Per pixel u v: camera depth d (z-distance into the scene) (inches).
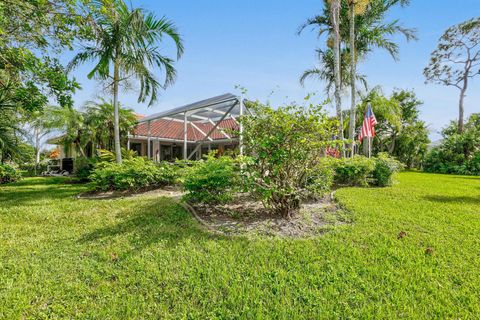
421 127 1052.5
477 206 254.7
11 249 147.6
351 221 196.9
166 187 341.1
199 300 101.6
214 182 207.8
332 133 197.3
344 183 388.2
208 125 804.0
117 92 399.9
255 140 185.5
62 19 234.1
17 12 212.8
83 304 99.0
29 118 477.4
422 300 101.0
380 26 573.0
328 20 560.1
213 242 153.2
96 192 329.4
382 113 790.5
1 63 225.3
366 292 105.9
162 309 96.1
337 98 483.5
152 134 699.4
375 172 394.6
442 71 1088.8
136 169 315.6
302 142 183.0
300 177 201.0
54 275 119.1
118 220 200.4
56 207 246.4
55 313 94.2
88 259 134.7
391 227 181.2
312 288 108.6
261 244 149.6
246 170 192.4
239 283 112.0
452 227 183.5
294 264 127.9
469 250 144.6
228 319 90.9
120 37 350.9
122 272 121.0
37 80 226.1
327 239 157.5
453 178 589.0
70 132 593.6
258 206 233.5
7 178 489.4
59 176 670.5
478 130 962.7
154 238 161.2
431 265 127.7
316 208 236.1
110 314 93.6
